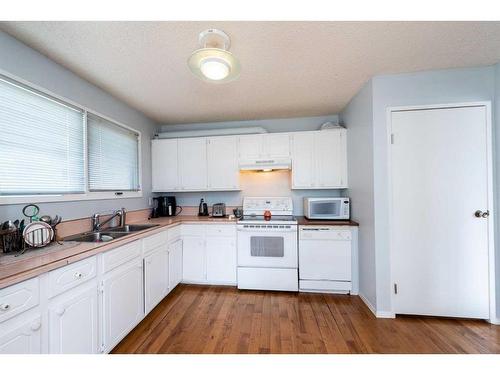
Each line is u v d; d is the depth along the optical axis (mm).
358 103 2467
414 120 2059
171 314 2170
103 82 2148
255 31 1468
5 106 1458
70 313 1272
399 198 2082
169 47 1630
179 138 3281
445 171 2025
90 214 2115
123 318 1729
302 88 2357
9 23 1358
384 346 1682
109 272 1599
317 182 2984
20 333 1016
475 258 1991
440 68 1991
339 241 2598
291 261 2662
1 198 1407
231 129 3258
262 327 1941
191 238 2912
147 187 3160
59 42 1551
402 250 2080
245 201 3275
